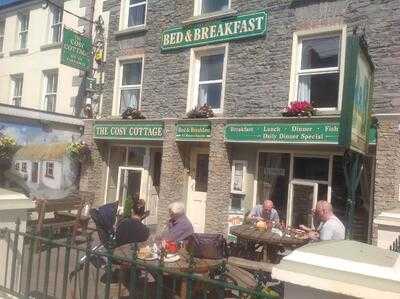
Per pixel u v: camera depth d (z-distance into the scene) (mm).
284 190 10258
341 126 6391
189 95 11945
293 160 10141
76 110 14781
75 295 4777
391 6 8867
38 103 16391
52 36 16453
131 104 13562
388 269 2203
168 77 12461
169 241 5887
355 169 7426
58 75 15688
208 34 11633
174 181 11852
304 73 10062
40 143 13094
